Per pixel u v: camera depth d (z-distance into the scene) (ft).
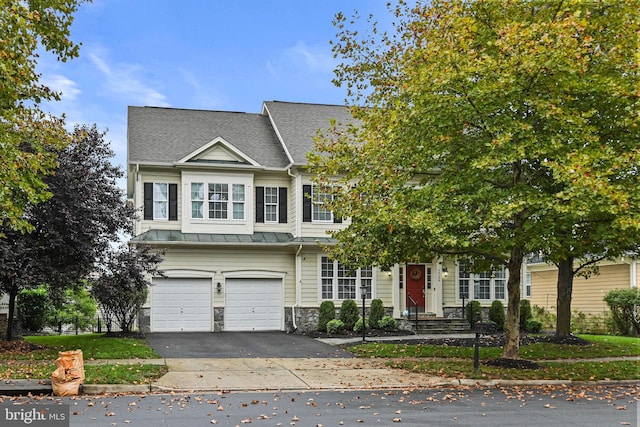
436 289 91.71
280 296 87.66
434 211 47.42
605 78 45.14
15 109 44.50
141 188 84.38
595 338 74.49
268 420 32.78
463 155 49.34
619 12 46.44
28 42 40.81
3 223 54.34
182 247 84.07
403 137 49.67
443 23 48.08
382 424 31.83
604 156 43.34
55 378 40.65
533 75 43.68
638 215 42.24
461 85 45.68
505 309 94.12
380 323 84.17
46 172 47.21
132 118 94.38
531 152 45.44
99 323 87.71
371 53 63.72
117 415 33.81
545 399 40.52
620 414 35.45
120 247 64.44
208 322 84.64
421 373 50.14
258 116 103.24
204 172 86.07
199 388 43.39
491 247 49.88
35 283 56.65
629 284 92.63
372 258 54.49
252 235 87.20
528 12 49.90
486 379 47.29
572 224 47.67
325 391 43.27
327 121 99.45
